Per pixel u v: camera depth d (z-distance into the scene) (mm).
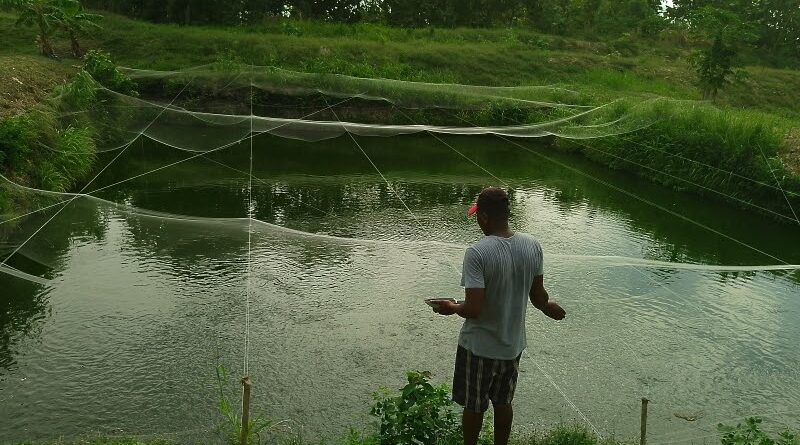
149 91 19141
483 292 3072
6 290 7262
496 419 3465
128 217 10031
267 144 17188
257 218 10516
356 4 29578
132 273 7891
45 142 11758
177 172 13625
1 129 10102
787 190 11617
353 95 20172
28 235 8875
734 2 25094
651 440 5016
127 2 25266
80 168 12188
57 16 18125
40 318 6688
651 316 7320
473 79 22547
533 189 13312
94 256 8359
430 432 3758
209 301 7230
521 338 3285
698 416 5426
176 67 20406
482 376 3240
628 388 5832
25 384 5523
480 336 3205
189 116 18453
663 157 14312
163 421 5074
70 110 14773
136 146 15969
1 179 9320
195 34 22250
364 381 5746
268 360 6047
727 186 12672
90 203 10547
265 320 6828
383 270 8297
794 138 13461
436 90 20406
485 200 3209
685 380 6012
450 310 3281
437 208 11539
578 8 30484
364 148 17266
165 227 9641
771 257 9648
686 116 14875
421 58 22938
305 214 10859
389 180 13688
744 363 6363
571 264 8781
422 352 6309
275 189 12547
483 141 18656
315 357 6129
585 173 14977
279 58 21641
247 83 19875
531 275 3213
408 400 3799
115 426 4996
